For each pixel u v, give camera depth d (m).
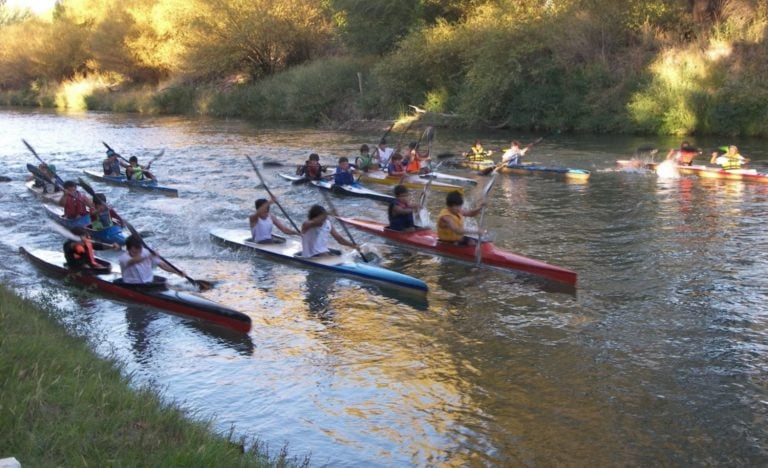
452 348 7.99
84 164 22.48
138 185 17.39
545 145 25.64
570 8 31.11
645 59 28.97
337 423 6.43
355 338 8.33
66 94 54.69
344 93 38.28
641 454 5.86
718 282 10.01
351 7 39.12
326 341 8.26
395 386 7.12
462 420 6.44
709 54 27.33
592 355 7.74
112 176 18.38
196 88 47.72
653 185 17.50
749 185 17.25
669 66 27.75
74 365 6.03
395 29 38.28
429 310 9.18
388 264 11.23
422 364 7.61
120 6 52.88
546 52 31.17
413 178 18.12
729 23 27.98
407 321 8.82
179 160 22.97
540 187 17.55
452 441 6.10
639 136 27.19
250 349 8.06
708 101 26.33
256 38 44.50
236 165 21.72
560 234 12.84
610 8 30.25
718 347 7.89
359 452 5.96
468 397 6.86
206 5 45.03
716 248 11.70
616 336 8.24
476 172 20.05
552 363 7.56
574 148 24.62
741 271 10.47
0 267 10.95
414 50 34.06
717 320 8.66
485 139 27.95
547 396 6.85
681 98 26.55
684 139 25.80
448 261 11.35
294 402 6.83
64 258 10.82
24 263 11.20
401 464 5.78
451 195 11.48
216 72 48.00
